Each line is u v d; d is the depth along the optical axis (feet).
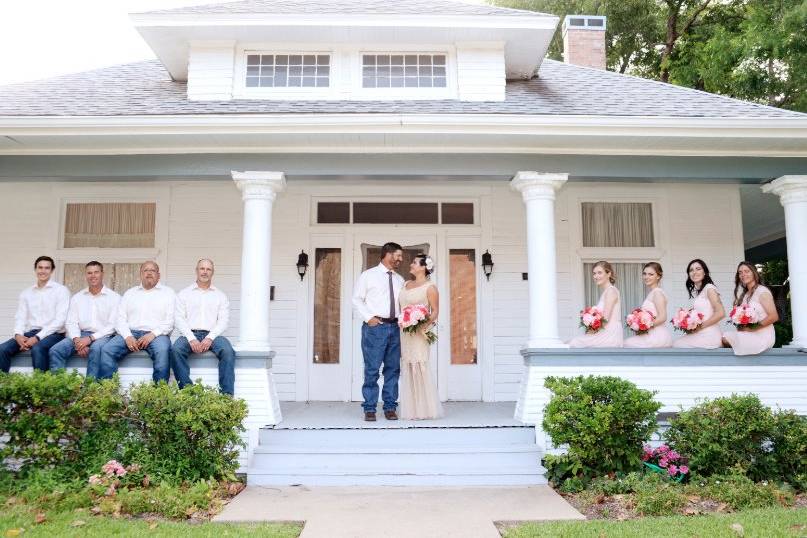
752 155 22.59
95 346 19.74
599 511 15.70
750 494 15.85
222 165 21.88
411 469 18.89
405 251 27.76
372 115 20.36
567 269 27.66
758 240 38.81
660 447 18.93
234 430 18.48
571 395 18.10
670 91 26.05
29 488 15.96
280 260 27.48
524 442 19.95
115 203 27.66
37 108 22.39
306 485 18.31
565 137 21.30
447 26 25.02
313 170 21.90
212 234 27.50
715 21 63.26
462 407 24.94
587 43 34.50
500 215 27.91
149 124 20.34
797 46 45.42
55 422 16.96
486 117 20.47
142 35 25.14
